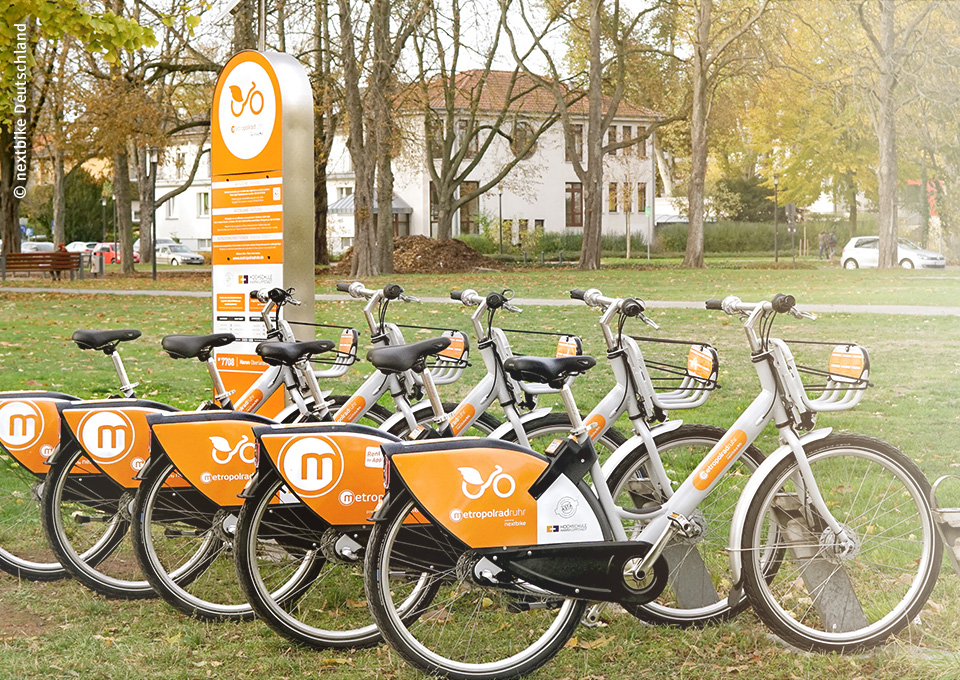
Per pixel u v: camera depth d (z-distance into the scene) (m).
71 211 78.50
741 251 63.88
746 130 64.38
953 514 4.21
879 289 26.78
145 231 59.38
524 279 33.91
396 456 3.79
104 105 35.56
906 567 4.48
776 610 4.16
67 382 11.95
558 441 3.99
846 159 51.19
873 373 11.91
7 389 11.30
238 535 4.15
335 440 4.18
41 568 5.10
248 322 6.34
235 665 4.11
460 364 5.11
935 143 43.62
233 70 6.32
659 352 14.09
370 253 37.47
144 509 4.48
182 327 19.00
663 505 4.19
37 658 4.11
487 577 3.86
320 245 45.31
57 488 4.80
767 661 4.11
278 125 6.14
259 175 6.25
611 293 25.81
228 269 6.41
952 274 35.59
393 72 36.16
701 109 44.09
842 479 4.37
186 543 4.60
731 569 4.18
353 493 4.18
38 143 40.06
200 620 4.54
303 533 4.23
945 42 38.94
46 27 11.45
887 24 39.88
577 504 3.94
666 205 77.88
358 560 4.20
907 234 57.44
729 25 43.47
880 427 8.74
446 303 23.44
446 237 46.97
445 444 3.83
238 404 5.33
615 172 66.62
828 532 4.20
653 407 4.34
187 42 32.41
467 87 60.62
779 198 55.22
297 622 4.21
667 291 26.58
